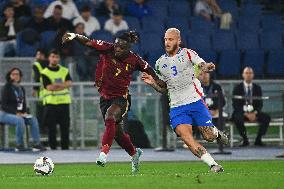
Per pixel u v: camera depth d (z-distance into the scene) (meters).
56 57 59.53
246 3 82.56
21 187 29.66
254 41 75.75
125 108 38.03
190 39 73.75
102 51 37.62
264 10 83.62
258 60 72.69
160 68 37.09
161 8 76.81
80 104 61.44
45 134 61.59
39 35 67.19
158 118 61.38
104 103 38.22
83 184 30.41
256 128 63.81
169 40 36.81
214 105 60.81
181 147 62.09
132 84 61.28
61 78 59.72
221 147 56.84
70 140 61.44
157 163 48.75
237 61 71.94
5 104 58.62
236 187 28.55
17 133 58.53
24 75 63.59
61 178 34.12
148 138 61.28
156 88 37.41
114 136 37.06
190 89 36.81
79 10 73.94
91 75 64.12
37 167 37.19
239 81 64.38
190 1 79.81
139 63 37.62
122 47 37.31
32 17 68.25
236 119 62.38
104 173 39.19
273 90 64.62
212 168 36.06
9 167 46.00
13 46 67.38
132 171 39.00
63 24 68.56
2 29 67.94
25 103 59.22
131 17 73.94
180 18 75.38
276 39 76.44
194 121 37.06
